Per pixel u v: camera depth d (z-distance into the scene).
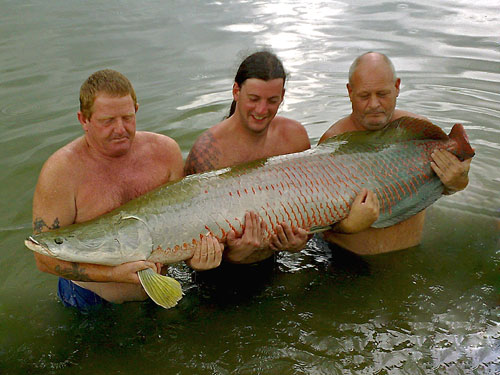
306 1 5.29
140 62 3.67
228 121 2.00
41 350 1.65
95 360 1.61
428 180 1.94
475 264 1.94
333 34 4.21
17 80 3.36
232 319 1.75
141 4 5.26
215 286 1.89
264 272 1.96
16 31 4.37
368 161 1.89
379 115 1.95
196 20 4.69
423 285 1.86
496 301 1.78
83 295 1.81
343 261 2.00
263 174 1.78
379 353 1.60
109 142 1.67
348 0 5.28
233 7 5.12
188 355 1.62
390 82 1.92
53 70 3.52
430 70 3.45
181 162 1.91
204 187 1.72
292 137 2.08
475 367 1.55
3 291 1.89
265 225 1.75
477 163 2.54
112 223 1.64
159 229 1.65
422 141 1.95
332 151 1.89
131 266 1.63
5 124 2.85
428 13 4.72
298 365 1.57
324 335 1.67
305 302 1.81
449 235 2.10
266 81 1.80
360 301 1.80
